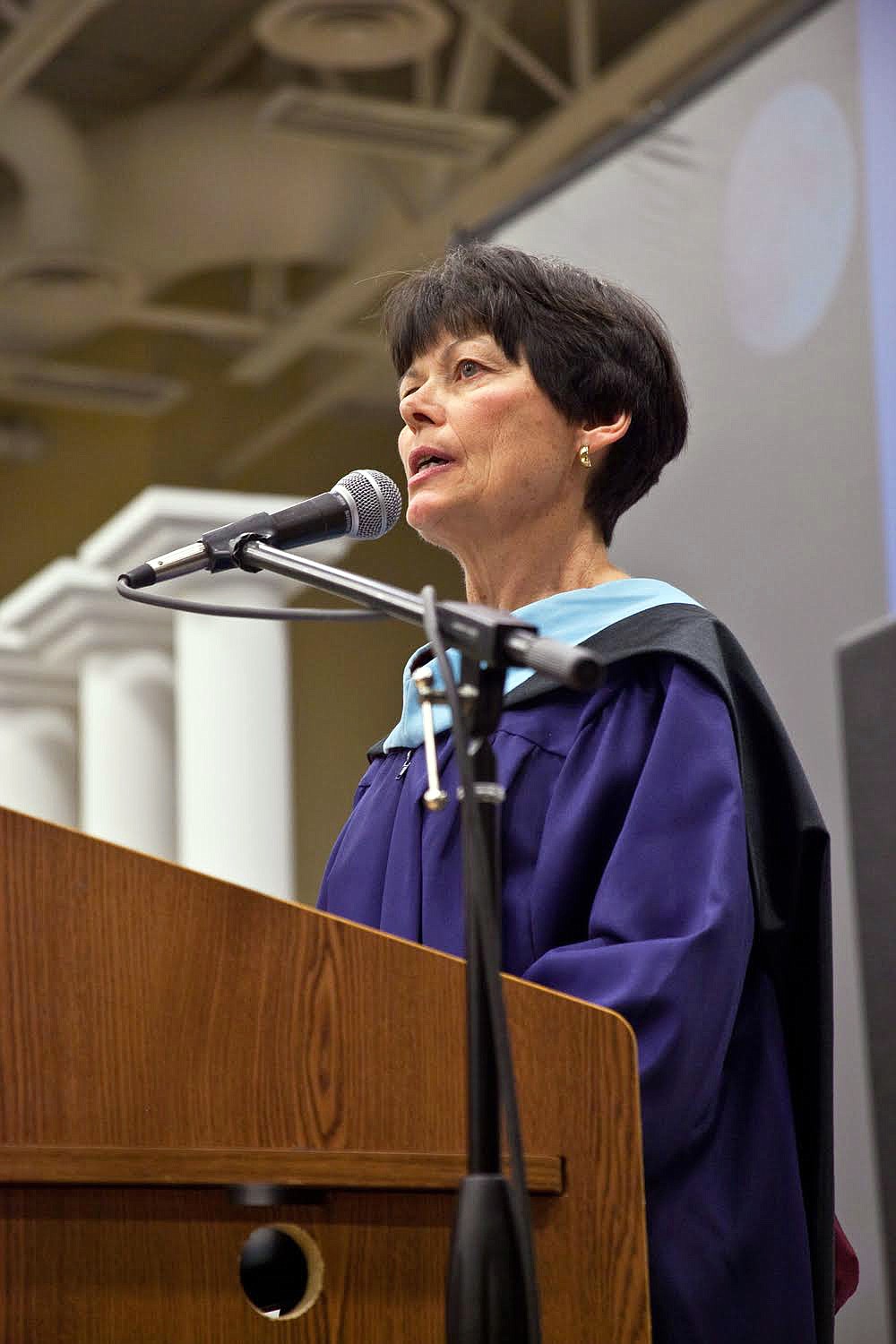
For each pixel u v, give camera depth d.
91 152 14.67
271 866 14.62
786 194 7.86
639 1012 3.00
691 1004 3.03
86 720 16.84
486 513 3.85
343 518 3.28
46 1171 2.28
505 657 2.55
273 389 19.08
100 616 16.67
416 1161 2.45
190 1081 2.37
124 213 15.05
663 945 3.06
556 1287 2.54
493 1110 2.41
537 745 3.56
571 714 3.59
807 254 7.74
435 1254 2.47
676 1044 3.00
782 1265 3.21
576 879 3.38
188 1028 2.38
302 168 14.60
